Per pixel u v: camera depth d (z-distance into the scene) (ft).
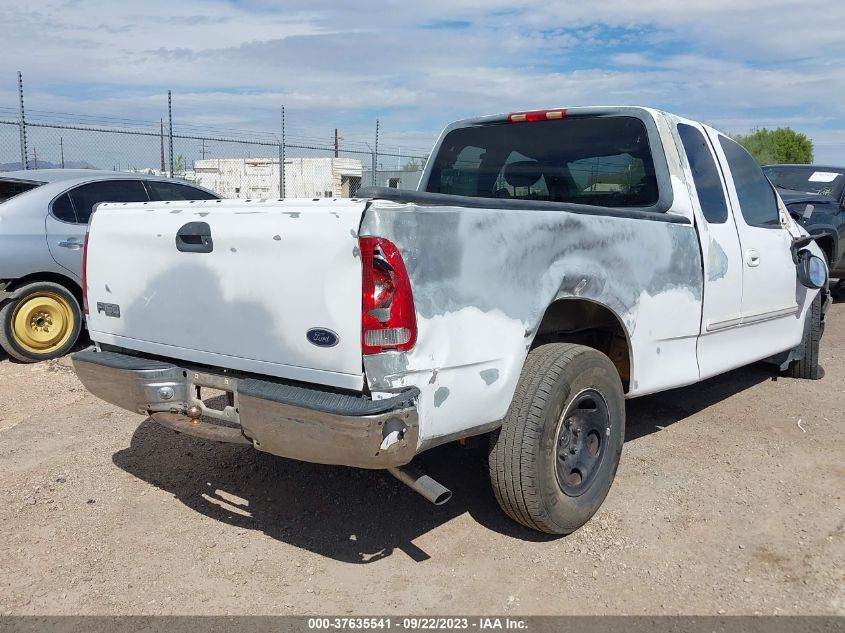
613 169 14.57
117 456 14.76
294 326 9.29
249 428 9.65
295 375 9.43
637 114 14.24
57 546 11.30
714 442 15.71
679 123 14.65
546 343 12.07
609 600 10.00
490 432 10.85
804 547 11.39
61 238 22.36
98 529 11.84
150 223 10.90
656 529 11.93
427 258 9.02
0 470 14.03
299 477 13.85
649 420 17.11
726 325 15.03
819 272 17.72
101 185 23.89
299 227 9.05
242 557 11.07
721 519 12.26
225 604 9.86
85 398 18.61
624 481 13.69
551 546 11.41
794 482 13.73
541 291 10.50
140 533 11.73
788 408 17.99
